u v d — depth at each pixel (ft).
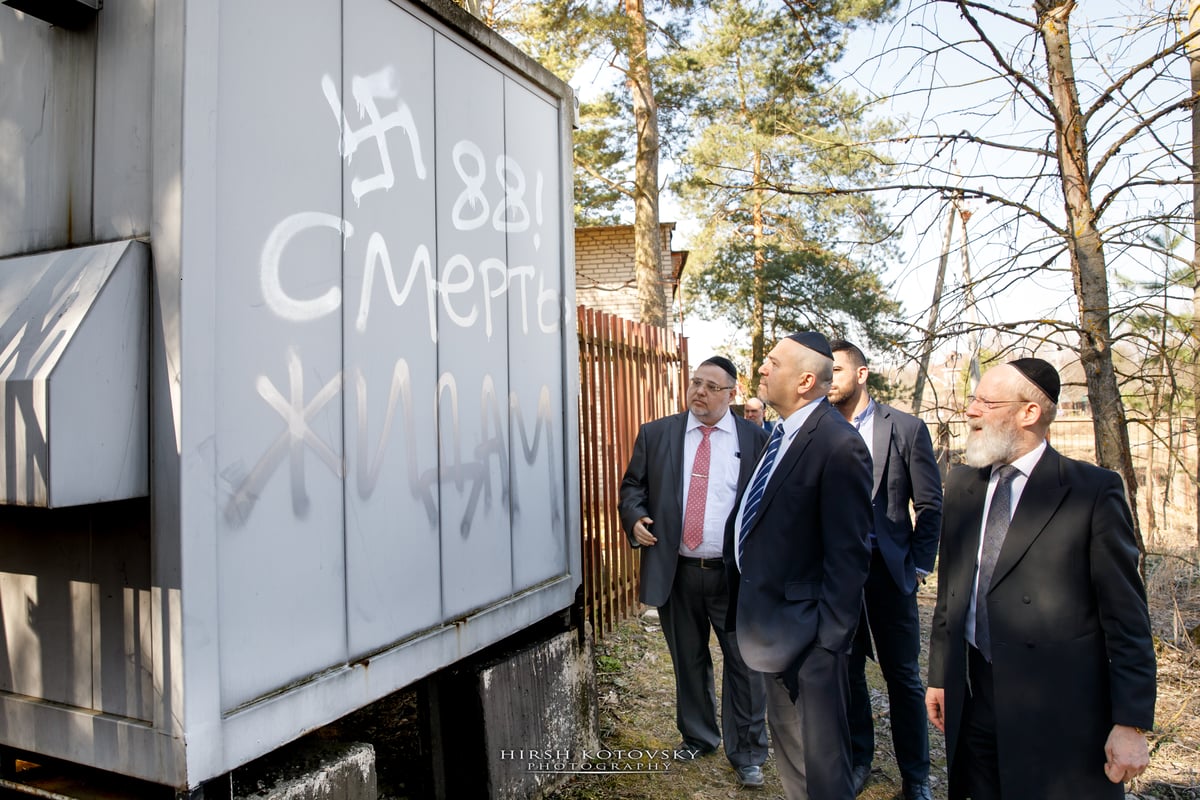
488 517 9.12
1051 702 6.65
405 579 7.70
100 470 5.24
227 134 5.91
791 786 8.27
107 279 5.34
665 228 52.34
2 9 6.65
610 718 12.42
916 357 14.14
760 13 37.63
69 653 6.03
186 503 5.44
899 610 10.07
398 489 7.66
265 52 6.27
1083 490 6.77
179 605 5.40
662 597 10.73
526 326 10.14
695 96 42.45
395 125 7.79
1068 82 12.92
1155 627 15.56
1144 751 6.29
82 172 6.09
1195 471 16.17
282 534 6.31
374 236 7.45
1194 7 12.76
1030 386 7.06
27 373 5.02
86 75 6.08
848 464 8.00
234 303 5.94
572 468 11.12
